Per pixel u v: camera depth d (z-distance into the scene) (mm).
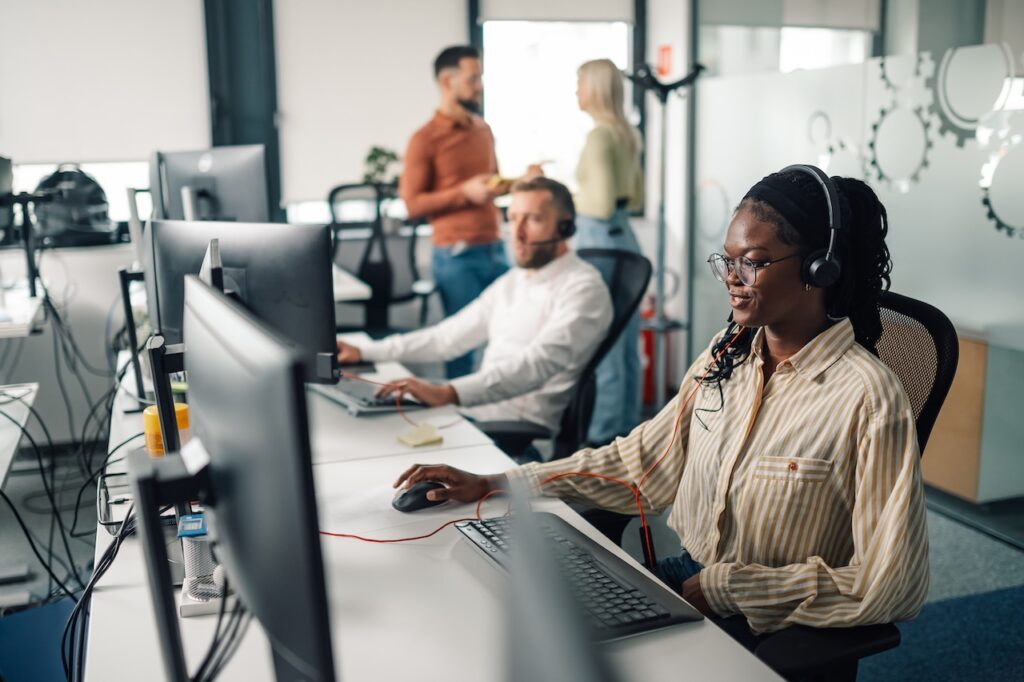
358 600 1177
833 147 3461
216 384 793
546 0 4688
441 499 1493
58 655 1518
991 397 2840
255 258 1730
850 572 1171
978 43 2746
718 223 4352
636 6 4867
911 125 3053
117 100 4066
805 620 1151
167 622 844
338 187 4258
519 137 4734
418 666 1013
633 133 3689
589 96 3629
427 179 3850
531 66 4711
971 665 2141
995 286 2773
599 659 510
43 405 3943
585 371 2246
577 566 1238
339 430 1957
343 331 4230
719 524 1376
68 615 1628
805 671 1062
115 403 2191
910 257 3109
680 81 3959
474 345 2639
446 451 1804
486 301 2598
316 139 4434
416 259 4582
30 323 2701
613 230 3641
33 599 2486
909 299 1440
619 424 3848
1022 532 2773
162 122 4152
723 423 1413
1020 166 2633
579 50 4828
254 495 715
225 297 883
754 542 1316
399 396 2123
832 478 1258
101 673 1010
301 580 671
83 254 3926
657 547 2695
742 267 1287
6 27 3865
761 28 3887
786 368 1343
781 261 1267
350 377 2357
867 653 1097
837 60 3402
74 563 2730
